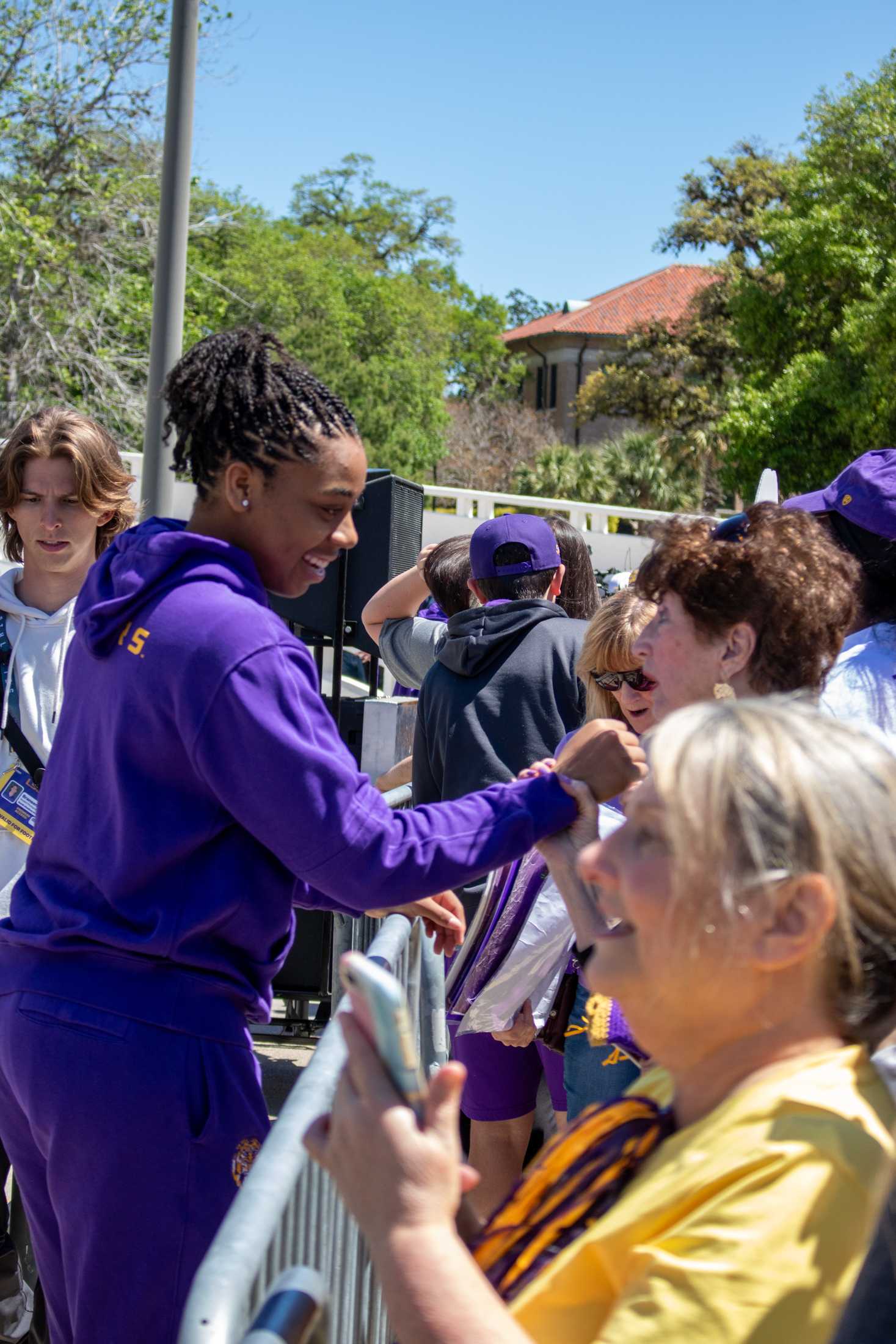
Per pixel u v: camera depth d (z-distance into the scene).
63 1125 1.86
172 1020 1.86
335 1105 1.07
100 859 1.89
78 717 1.97
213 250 33.06
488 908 2.50
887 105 24.92
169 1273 1.86
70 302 19.56
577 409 41.22
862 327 23.58
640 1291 0.97
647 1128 1.13
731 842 1.02
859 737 1.09
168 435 2.01
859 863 1.03
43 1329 2.46
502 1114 2.96
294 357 1.93
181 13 7.38
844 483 2.22
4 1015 1.95
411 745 5.40
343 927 4.07
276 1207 1.40
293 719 1.80
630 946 1.12
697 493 36.25
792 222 25.67
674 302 55.34
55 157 20.12
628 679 2.44
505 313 61.12
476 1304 0.97
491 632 3.15
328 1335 1.19
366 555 5.16
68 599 2.88
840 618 1.85
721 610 1.82
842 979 1.06
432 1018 3.12
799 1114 1.02
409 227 57.56
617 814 2.31
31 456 2.81
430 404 42.94
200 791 1.85
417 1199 1.00
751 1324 0.93
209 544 1.89
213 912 1.86
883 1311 1.56
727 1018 1.07
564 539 4.00
